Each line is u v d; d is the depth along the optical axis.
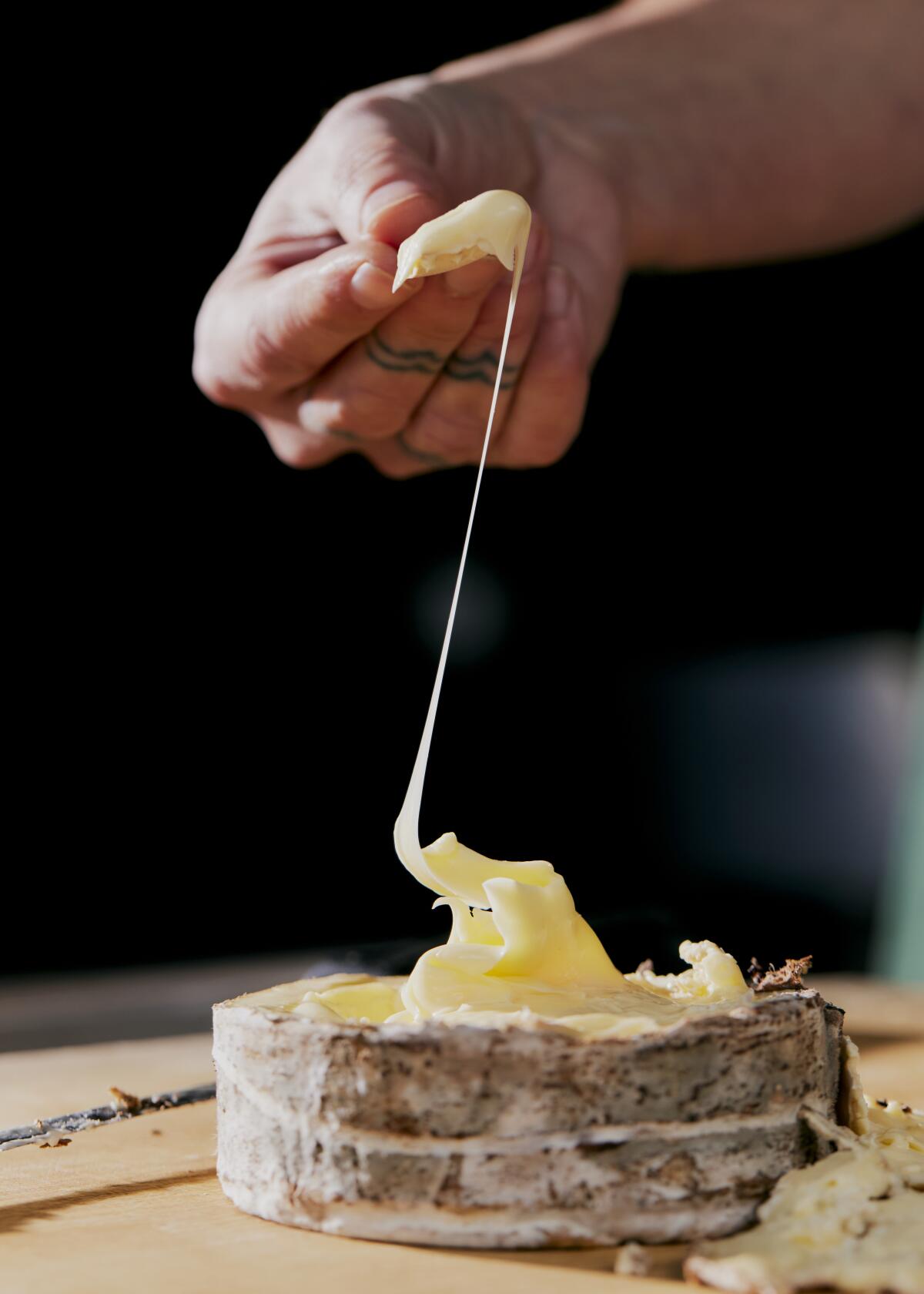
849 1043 1.35
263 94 3.82
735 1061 1.20
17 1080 1.93
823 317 4.64
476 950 1.36
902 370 4.71
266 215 1.79
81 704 4.07
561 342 1.73
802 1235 1.13
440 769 4.61
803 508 4.83
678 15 2.63
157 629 4.12
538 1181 1.16
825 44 2.59
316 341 1.62
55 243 3.78
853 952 4.97
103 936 4.12
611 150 2.26
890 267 4.55
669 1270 1.12
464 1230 1.17
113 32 3.64
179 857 4.22
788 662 5.03
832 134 2.53
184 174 3.83
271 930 4.34
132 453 3.98
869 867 5.06
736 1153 1.19
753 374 4.70
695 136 2.39
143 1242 1.22
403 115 1.80
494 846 4.73
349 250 1.51
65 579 3.98
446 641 1.48
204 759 4.23
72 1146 1.57
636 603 4.84
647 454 4.68
